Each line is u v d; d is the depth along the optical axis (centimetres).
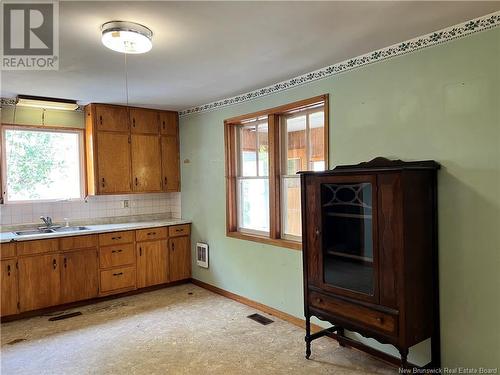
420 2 196
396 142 265
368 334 243
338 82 303
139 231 455
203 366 274
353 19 216
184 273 497
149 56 273
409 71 255
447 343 239
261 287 391
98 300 427
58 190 453
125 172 466
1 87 358
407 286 222
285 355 290
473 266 227
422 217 232
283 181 375
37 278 381
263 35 237
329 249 269
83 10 196
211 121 456
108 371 269
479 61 221
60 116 447
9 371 270
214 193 457
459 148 232
